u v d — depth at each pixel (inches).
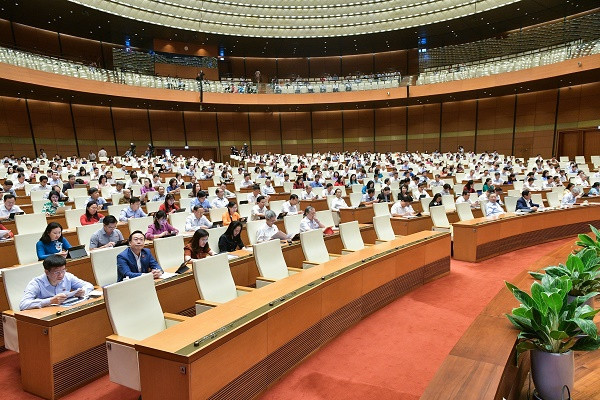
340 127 1149.7
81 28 897.5
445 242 264.4
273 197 496.7
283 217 319.9
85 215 282.4
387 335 175.6
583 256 124.4
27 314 134.6
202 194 339.6
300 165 789.2
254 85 977.5
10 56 658.2
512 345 91.0
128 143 1001.5
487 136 999.6
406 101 994.1
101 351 146.0
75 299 147.8
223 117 1121.4
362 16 935.7
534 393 90.8
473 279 255.1
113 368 120.6
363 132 1139.3
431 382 77.0
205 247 214.5
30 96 813.2
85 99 854.5
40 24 865.5
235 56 1171.9
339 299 177.2
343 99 973.8
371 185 445.7
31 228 276.5
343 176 619.5
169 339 110.7
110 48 1008.9
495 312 111.2
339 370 145.9
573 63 708.0
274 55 1175.6
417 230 342.3
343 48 1123.3
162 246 210.4
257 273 217.9
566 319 86.4
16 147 832.3
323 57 1191.6
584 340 85.6
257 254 192.7
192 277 179.5
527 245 342.0
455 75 877.2
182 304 174.7
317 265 195.5
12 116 828.0
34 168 562.9
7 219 287.0
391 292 217.6
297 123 1155.9
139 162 773.9
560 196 488.4
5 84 684.7
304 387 134.6
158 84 876.6
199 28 939.3
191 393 101.5
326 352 160.6
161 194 418.6
